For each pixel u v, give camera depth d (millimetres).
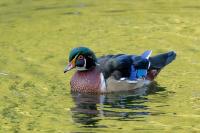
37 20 23859
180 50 20500
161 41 21438
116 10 24828
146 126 14711
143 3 25766
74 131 14516
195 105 16031
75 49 17672
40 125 14945
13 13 24656
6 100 16656
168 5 25344
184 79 18078
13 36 22250
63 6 25531
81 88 17484
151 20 23594
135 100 16734
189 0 25969
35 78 18344
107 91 17500
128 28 22828
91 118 15344
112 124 14906
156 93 17188
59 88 17641
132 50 20688
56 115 15594
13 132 14547
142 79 17906
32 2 26281
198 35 21875
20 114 15680
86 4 25750
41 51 20719
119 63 17906
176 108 15867
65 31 22656
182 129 14477
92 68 17672
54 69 19109
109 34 22234
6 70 18953
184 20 23531
